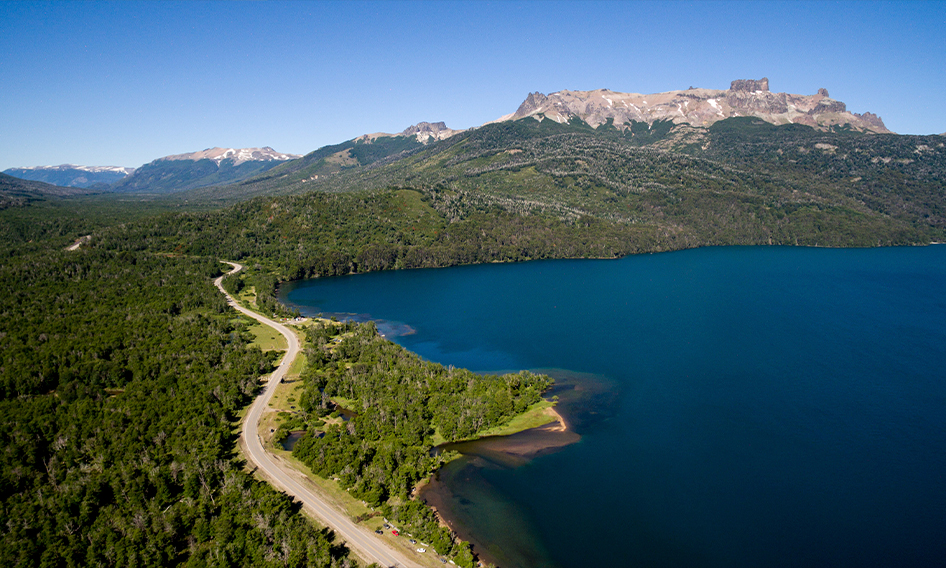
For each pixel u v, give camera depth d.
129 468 124.25
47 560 96.81
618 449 147.62
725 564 106.38
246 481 121.88
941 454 144.75
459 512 120.06
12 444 132.25
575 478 133.88
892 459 142.75
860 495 127.88
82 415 149.38
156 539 102.19
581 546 110.56
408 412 155.62
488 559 106.25
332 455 132.75
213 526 106.25
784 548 110.75
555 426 160.00
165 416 151.62
